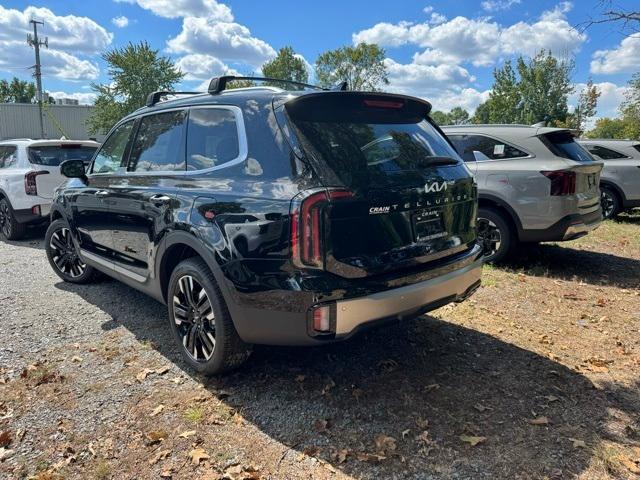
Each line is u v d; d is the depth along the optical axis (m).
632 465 2.40
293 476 2.34
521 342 3.84
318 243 2.52
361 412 2.85
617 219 10.41
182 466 2.41
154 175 3.64
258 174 2.81
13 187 7.48
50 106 44.41
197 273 3.08
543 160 5.63
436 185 3.04
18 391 3.08
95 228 4.46
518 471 2.37
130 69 34.59
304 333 2.59
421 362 3.48
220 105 3.26
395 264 2.78
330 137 2.77
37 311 4.49
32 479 2.32
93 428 2.71
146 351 3.64
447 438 2.61
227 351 3.03
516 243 5.93
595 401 2.99
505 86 41.69
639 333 4.05
